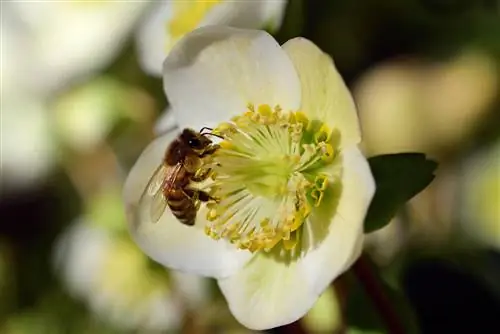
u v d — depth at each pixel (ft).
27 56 1.17
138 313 1.21
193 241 0.95
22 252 1.32
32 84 1.18
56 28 1.17
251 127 0.94
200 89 0.94
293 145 0.95
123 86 1.18
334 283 0.99
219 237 0.95
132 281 1.21
